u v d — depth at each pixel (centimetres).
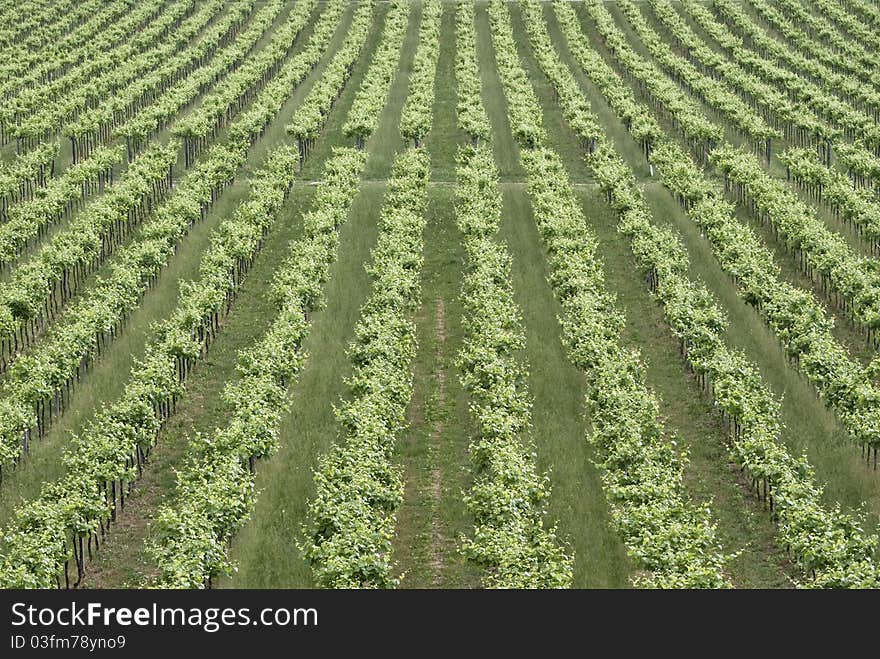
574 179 17538
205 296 12231
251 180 15912
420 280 14138
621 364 10800
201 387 11700
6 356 12044
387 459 10006
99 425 9794
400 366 11119
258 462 10294
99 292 12481
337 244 14462
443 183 17500
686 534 8075
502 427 9662
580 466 10200
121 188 15062
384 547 9056
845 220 15438
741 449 9375
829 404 10519
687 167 16238
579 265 13100
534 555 8050
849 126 18525
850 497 9638
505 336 11388
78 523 8581
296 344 11888
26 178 15988
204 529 8338
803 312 11788
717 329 11981
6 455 9562
